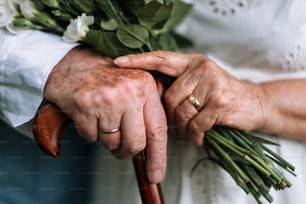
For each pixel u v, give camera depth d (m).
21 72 0.71
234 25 0.79
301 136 0.77
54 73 0.71
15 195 0.84
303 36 0.78
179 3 0.79
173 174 0.81
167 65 0.71
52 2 0.71
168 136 0.80
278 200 0.78
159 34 0.76
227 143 0.72
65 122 0.69
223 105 0.71
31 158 0.85
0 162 0.84
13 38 0.73
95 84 0.68
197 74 0.71
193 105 0.71
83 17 0.71
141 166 0.71
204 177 0.79
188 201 0.79
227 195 0.78
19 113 0.73
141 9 0.72
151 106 0.69
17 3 0.72
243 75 0.82
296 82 0.77
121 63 0.69
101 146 0.84
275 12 0.77
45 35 0.74
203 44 0.82
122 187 0.84
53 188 0.85
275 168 0.72
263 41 0.78
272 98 0.75
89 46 0.73
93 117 0.68
